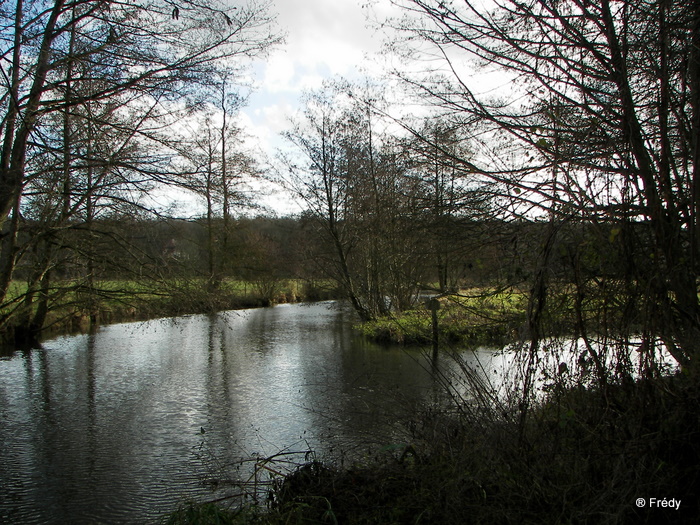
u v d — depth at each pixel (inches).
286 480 235.8
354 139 912.9
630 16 208.5
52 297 547.8
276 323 1007.6
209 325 968.3
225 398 471.2
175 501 275.6
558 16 223.9
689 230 199.8
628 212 192.5
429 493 187.0
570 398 183.5
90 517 264.1
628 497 152.9
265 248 1003.9
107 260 508.7
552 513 161.9
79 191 487.8
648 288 177.8
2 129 425.1
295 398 459.2
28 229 482.3
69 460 335.6
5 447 359.6
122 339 792.9
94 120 430.3
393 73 267.0
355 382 494.0
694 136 198.8
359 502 199.9
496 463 177.3
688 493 154.6
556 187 200.7
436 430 214.5
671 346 184.1
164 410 439.5
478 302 264.2
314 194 1009.5
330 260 1006.4
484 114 244.1
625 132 204.5
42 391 502.6
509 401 194.1
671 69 206.5
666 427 160.2
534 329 184.4
